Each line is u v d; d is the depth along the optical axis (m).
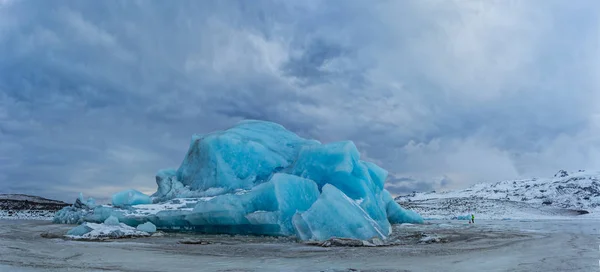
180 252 15.09
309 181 23.44
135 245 17.53
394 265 11.77
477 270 10.83
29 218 46.72
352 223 18.72
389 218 35.47
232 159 30.30
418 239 19.94
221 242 18.83
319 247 16.58
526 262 12.26
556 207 68.94
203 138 32.88
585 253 14.45
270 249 15.98
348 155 24.64
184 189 32.50
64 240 19.92
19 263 12.23
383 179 28.97
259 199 22.45
